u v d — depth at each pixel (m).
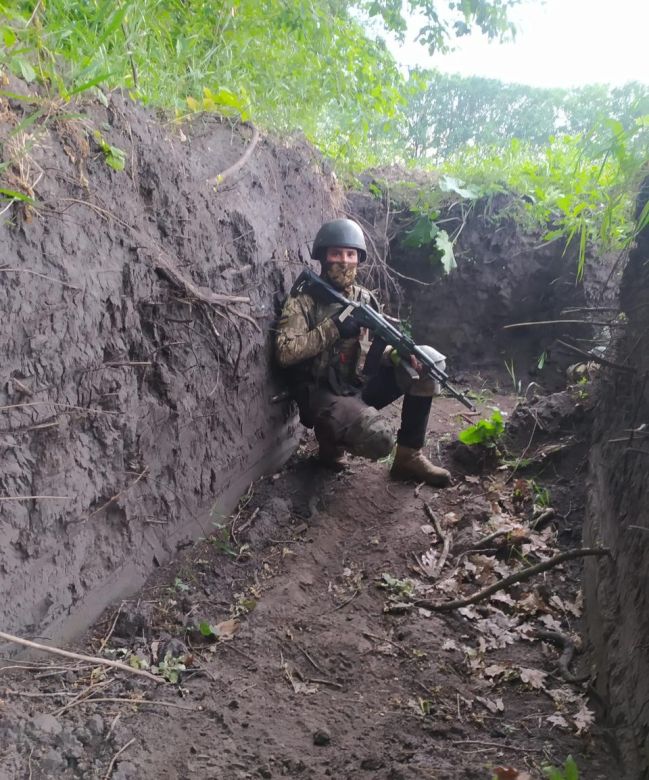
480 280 5.25
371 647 2.32
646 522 1.89
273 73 4.05
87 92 2.25
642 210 2.37
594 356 2.41
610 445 2.58
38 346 1.89
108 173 2.21
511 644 2.34
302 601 2.57
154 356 2.43
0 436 1.80
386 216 5.23
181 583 2.54
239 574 2.71
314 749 1.84
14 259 1.80
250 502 3.20
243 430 3.16
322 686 2.14
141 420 2.38
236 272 2.95
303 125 4.45
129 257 2.26
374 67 4.93
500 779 1.65
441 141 7.75
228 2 3.69
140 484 2.43
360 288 3.60
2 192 1.69
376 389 3.56
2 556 1.85
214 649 2.26
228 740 1.85
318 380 3.38
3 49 1.93
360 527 3.16
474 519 3.11
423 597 2.62
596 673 2.07
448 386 3.30
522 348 5.29
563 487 3.26
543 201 5.11
